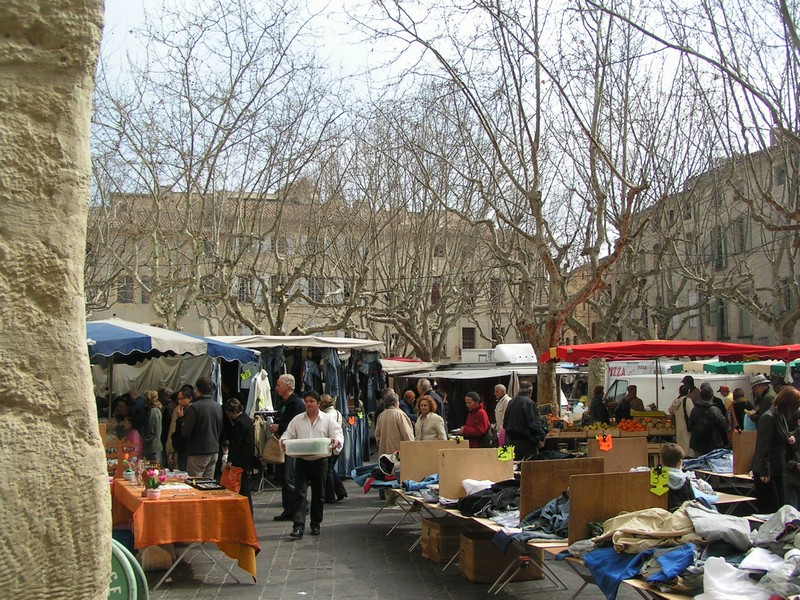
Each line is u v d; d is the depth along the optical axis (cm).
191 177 2062
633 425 1534
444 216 3112
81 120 208
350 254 2705
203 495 758
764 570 480
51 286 198
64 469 196
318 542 970
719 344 1379
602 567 555
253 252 2825
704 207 2908
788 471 888
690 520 567
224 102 2011
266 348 1583
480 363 2670
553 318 1673
